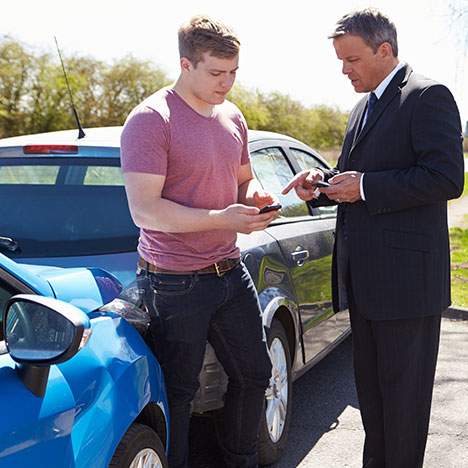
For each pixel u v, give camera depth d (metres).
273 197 3.40
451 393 5.34
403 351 3.33
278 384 4.12
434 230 3.28
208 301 3.17
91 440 2.34
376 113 3.26
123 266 3.46
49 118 31.11
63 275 2.80
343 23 3.22
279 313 4.21
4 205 3.72
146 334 3.21
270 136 4.86
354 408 5.03
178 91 3.10
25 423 2.09
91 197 3.68
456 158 3.10
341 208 3.50
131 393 2.66
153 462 2.82
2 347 2.24
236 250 3.31
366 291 3.32
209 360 3.47
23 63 30.45
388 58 3.23
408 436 3.41
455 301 8.01
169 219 2.97
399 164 3.21
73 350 2.05
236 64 3.03
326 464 4.18
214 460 4.17
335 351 6.26
